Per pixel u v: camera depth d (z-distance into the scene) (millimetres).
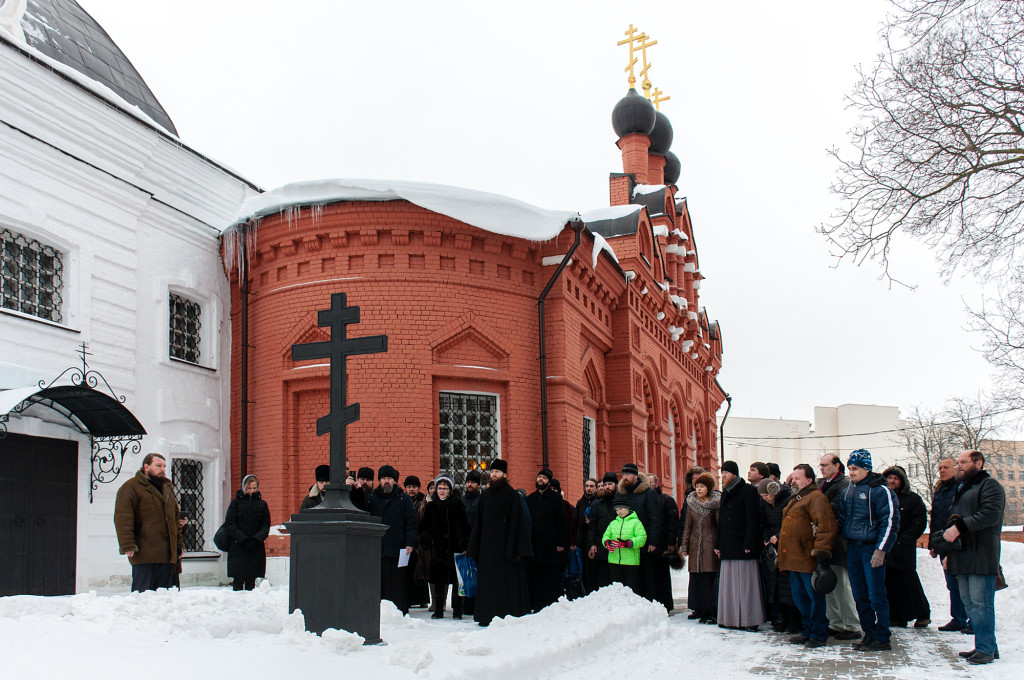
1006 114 13000
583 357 18953
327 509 7754
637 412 21438
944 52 13062
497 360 16422
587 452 19828
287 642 7047
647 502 11781
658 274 24859
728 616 10539
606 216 22359
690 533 11609
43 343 13250
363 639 7266
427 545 11539
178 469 15914
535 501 11375
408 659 6793
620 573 11781
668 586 12727
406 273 15766
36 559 12602
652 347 23688
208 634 7070
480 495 10633
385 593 11008
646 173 26688
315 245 15977
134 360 15008
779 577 10141
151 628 7020
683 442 27266
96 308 14328
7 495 12266
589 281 18719
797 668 7953
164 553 9539
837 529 9297
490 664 7051
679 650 9062
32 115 13422
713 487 11609
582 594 13234
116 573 14000
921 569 18828
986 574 8234
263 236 16500
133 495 9406
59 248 13930
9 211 12945
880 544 8852
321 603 7566
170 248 16109
